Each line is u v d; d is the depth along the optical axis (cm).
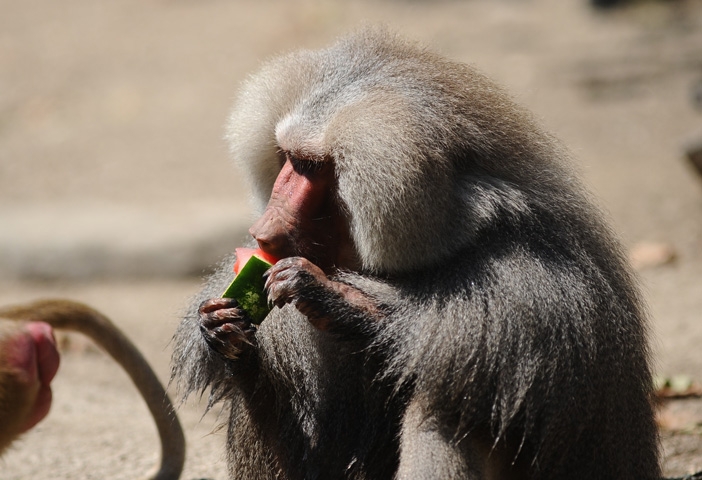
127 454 833
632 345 582
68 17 2872
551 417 532
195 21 2780
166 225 1593
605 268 585
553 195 581
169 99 2303
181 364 629
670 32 2567
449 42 2534
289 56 628
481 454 552
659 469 643
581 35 2589
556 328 532
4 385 641
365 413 585
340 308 550
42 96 2372
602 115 2056
